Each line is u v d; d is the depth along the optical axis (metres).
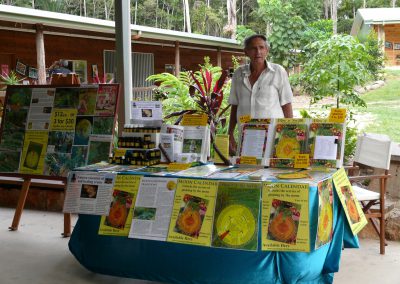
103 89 5.01
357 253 4.39
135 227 3.41
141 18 33.81
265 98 4.42
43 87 5.28
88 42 12.65
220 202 3.21
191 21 31.91
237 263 3.19
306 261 3.14
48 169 5.07
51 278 3.90
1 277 3.93
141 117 4.05
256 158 3.67
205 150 3.87
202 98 4.99
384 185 4.32
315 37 11.90
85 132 4.99
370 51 7.45
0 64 11.04
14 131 5.30
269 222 3.09
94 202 3.62
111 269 3.65
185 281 3.37
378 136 4.94
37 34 10.49
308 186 3.05
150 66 14.10
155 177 3.48
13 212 5.98
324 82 6.28
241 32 14.45
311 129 3.61
